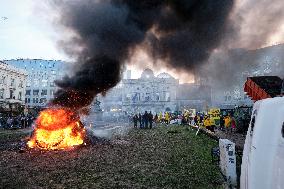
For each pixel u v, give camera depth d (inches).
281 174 125.3
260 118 149.2
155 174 347.9
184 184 299.4
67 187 293.7
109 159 459.5
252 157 145.3
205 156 465.1
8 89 2092.8
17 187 295.4
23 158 478.9
